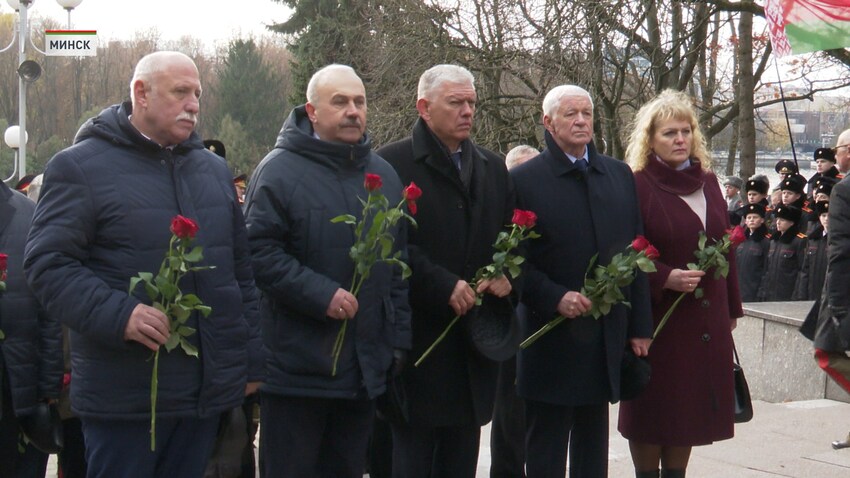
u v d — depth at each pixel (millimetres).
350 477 4363
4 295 4520
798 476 5664
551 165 4855
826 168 10383
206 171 3928
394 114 21625
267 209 4172
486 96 20516
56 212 3621
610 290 4527
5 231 4605
